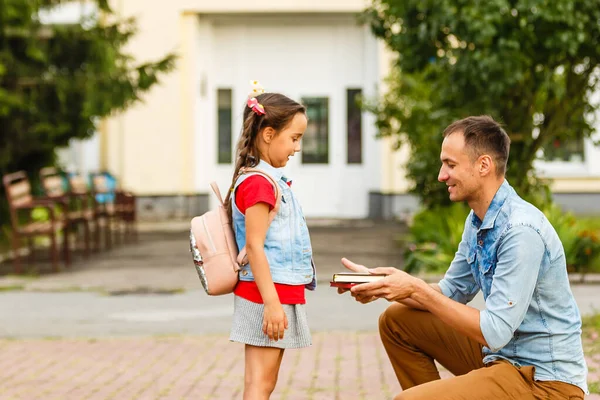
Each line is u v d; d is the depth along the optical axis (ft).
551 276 12.20
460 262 13.80
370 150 66.33
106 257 45.39
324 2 65.05
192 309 30.86
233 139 67.36
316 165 67.00
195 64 65.82
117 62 53.36
